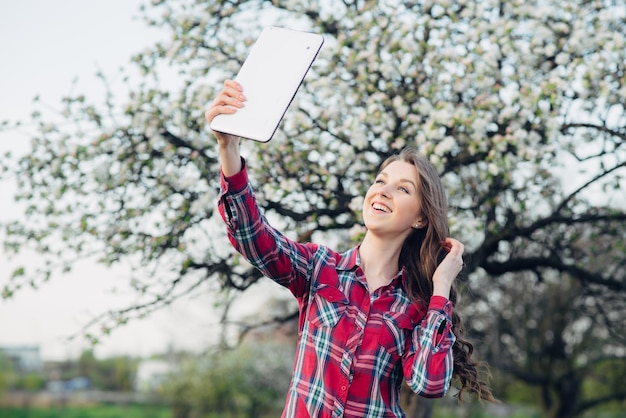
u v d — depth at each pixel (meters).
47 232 5.47
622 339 8.55
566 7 5.49
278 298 10.00
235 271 5.62
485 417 17.94
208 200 5.29
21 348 37.16
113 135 5.52
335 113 5.36
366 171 5.34
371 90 5.29
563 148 5.16
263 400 23.75
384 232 2.60
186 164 5.54
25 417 29.16
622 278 7.18
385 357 2.47
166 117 5.45
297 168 5.21
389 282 2.59
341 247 5.54
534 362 11.88
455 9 5.63
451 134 5.23
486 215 5.57
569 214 5.70
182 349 27.25
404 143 5.10
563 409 12.26
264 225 2.47
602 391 14.48
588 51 5.39
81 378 36.69
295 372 2.49
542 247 6.55
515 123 5.06
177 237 5.38
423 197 2.64
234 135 2.30
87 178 5.47
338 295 2.50
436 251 2.68
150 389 34.28
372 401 2.44
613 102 5.22
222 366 23.97
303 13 5.65
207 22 5.74
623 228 6.04
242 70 2.38
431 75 5.47
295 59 2.37
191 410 25.62
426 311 2.61
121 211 5.54
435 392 2.44
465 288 5.33
